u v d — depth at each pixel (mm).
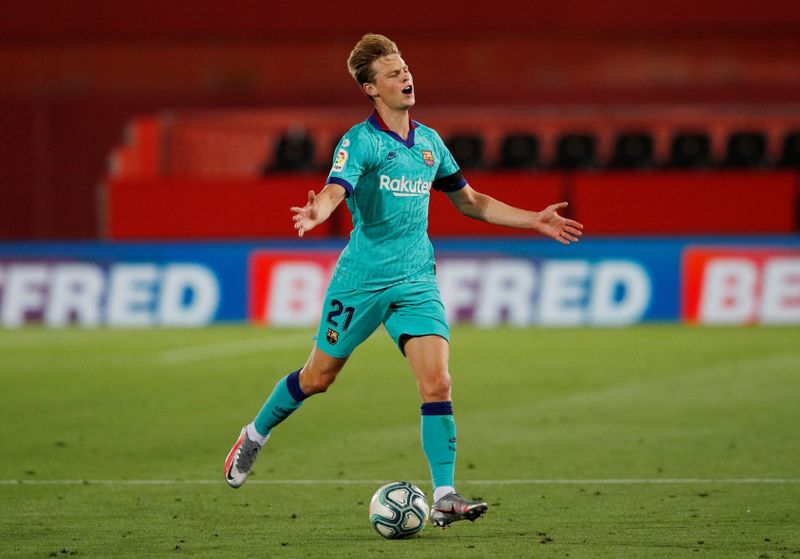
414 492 19000
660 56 74438
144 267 55094
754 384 37094
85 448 28109
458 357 43906
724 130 67438
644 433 29344
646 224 56062
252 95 75125
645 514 20656
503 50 75062
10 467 25766
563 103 73188
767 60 74000
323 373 19703
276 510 21266
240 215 57094
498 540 18719
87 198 74375
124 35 76000
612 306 53594
